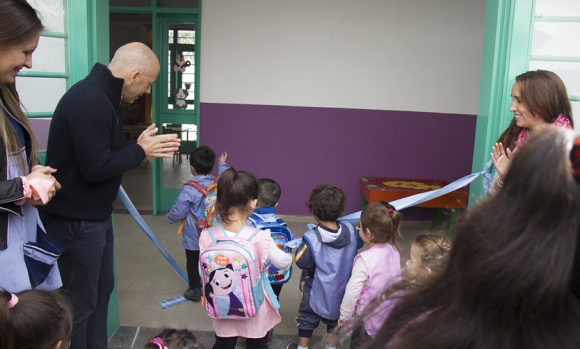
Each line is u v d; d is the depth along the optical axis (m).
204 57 4.88
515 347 0.55
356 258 2.11
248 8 4.80
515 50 2.18
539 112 1.87
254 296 1.92
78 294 1.93
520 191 0.53
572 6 2.19
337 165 5.05
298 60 4.88
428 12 4.79
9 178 1.45
